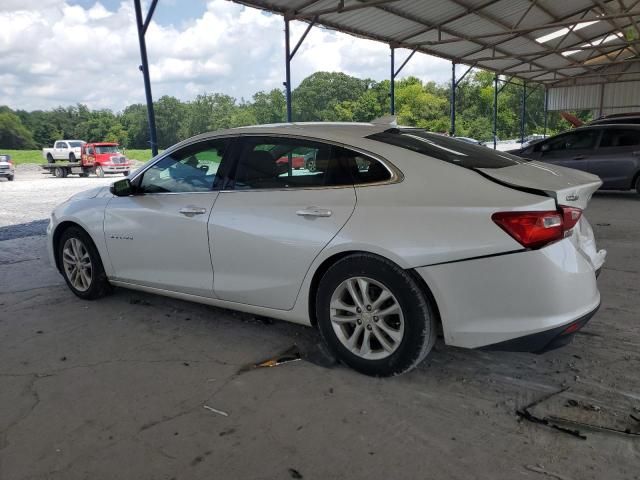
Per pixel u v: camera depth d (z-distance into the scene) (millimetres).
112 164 28953
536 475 2076
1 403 2764
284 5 11312
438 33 15523
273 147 3283
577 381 2828
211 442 2365
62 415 2623
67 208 4422
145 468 2195
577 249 2637
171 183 3766
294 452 2277
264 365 3133
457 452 2242
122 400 2758
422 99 64938
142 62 9180
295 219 3025
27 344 3559
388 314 2789
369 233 2732
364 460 2209
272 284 3180
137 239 3889
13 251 6656
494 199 2535
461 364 3072
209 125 70938
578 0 15656
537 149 10938
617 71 29031
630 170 9836
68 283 4547
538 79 30578
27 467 2215
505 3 14164
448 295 2588
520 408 2576
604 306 3971
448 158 2873
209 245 3434
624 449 2223
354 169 2953
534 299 2461
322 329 3047
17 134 91625
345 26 13648
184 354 3326
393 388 2809
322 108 61250
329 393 2775
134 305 4316
